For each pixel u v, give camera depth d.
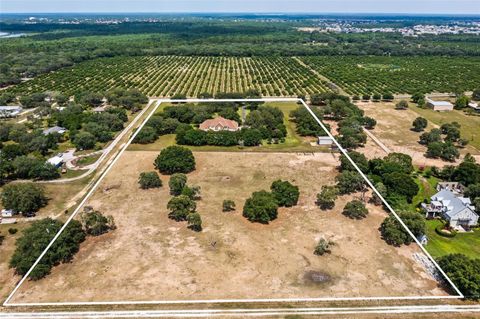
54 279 54.81
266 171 93.75
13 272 60.06
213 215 72.12
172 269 56.41
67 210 78.75
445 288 53.50
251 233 66.19
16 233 72.44
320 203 77.69
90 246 62.31
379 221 71.25
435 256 66.38
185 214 69.75
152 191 81.75
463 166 97.38
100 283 53.62
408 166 103.00
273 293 51.41
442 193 87.00
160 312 47.62
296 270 56.47
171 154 93.06
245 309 48.53
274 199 74.31
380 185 84.44
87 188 88.12
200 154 104.31
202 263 57.94
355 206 72.94
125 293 51.47
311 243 63.44
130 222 69.62
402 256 60.44
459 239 75.12
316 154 106.69
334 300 50.38
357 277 55.09
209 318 46.75
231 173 92.00
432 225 79.31
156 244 62.81
